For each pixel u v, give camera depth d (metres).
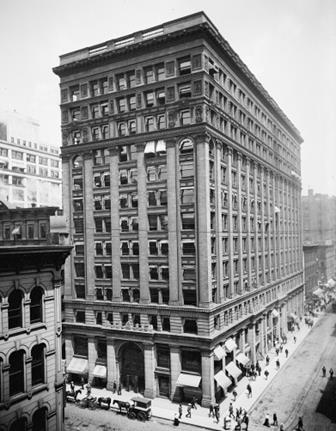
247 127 61.41
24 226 57.69
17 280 25.86
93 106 53.78
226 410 43.06
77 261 54.75
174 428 38.88
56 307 28.94
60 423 28.73
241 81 59.25
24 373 26.19
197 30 45.00
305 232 104.19
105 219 52.66
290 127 88.38
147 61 49.00
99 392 49.38
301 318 91.44
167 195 47.44
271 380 51.91
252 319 57.34
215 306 46.56
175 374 46.06
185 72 47.22
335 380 50.72
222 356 46.47
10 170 75.00
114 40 51.44
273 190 75.69
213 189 48.44
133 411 41.31
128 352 50.28
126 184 50.66
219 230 48.81
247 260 59.16
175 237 46.75
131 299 50.09
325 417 40.31
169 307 46.81
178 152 47.00
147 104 49.72
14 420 25.22
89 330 52.06
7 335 24.95
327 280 110.50
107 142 51.72
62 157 55.75
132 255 50.12
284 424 39.16
